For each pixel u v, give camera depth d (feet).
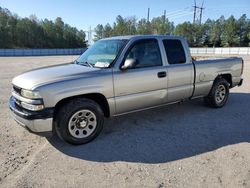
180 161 11.93
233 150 13.01
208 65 19.01
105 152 12.89
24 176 10.64
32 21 267.59
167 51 16.65
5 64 74.49
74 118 13.34
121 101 14.61
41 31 264.72
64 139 13.28
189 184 10.04
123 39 15.69
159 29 274.98
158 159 12.14
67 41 281.13
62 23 289.94
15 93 13.85
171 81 16.69
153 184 10.05
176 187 9.85
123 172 10.99
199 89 18.76
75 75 13.34
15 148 13.28
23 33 252.01
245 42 270.87
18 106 13.48
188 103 22.20
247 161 11.85
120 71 14.38
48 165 11.57
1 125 16.63
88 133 13.96
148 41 15.85
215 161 11.89
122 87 14.48
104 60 14.97
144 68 15.38
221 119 18.03
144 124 16.96
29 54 178.50
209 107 20.88
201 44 279.49
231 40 264.31
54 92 12.46
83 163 11.77
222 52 187.93
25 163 11.75
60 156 12.46
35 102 12.26
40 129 12.47
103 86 13.79
